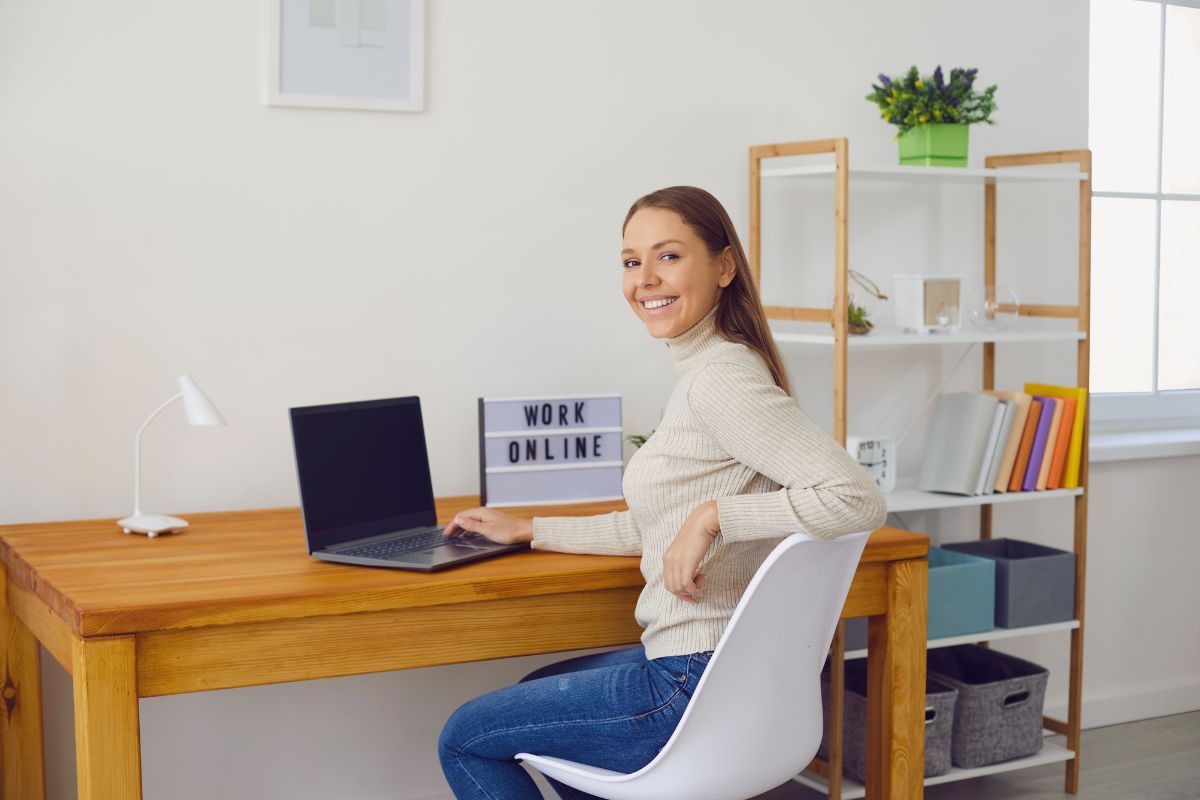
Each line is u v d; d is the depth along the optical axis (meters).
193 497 2.52
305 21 2.53
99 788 1.71
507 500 2.60
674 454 1.86
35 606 2.04
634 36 2.86
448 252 2.71
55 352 2.39
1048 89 3.40
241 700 2.56
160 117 2.44
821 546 1.71
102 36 2.38
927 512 3.29
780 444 1.75
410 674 2.72
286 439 2.59
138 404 2.46
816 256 3.12
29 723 2.31
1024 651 3.42
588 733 1.86
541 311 2.81
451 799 2.78
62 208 2.38
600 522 2.14
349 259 2.62
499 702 1.92
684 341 1.94
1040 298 3.44
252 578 1.91
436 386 2.72
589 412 2.67
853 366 3.18
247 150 2.51
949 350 3.31
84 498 2.44
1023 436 3.02
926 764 2.80
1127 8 3.63
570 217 2.82
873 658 2.30
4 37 2.31
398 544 2.15
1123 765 3.23
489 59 2.72
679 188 1.95
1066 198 3.46
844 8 3.11
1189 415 3.77
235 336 2.53
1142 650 3.60
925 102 2.88
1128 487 3.53
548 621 2.04
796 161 3.07
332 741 2.66
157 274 2.46
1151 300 3.71
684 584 1.78
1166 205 3.71
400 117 2.64
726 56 2.97
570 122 2.81
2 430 2.37
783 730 1.83
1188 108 3.76
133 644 1.72
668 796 1.79
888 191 3.20
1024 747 2.96
